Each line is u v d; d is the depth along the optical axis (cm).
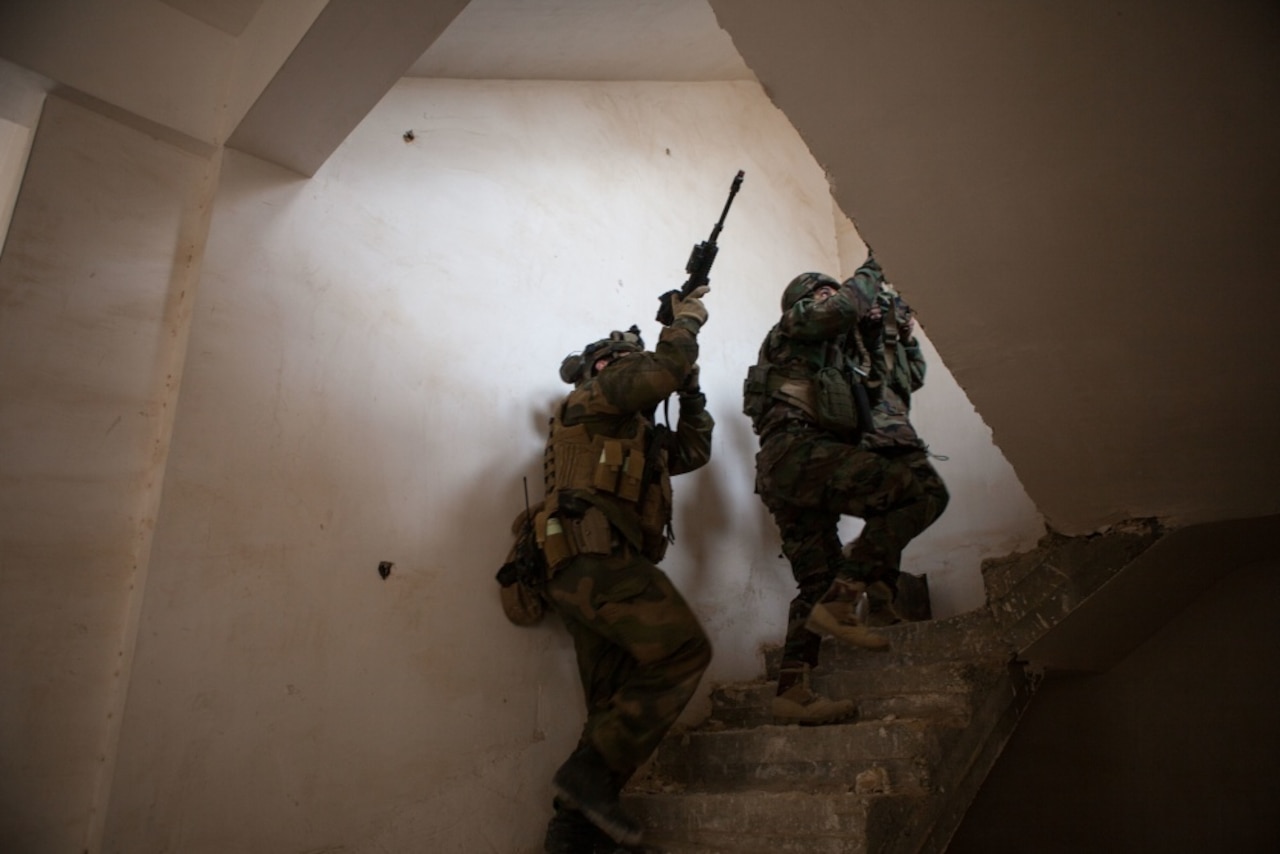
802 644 258
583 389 248
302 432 229
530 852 239
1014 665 248
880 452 280
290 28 218
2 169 235
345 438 237
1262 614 270
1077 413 220
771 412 285
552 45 296
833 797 196
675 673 215
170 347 224
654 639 214
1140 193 168
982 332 208
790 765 235
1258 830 258
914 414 389
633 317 328
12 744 180
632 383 239
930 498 259
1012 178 173
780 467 272
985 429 363
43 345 206
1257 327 185
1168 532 236
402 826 218
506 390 277
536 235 303
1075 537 256
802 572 274
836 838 188
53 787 182
